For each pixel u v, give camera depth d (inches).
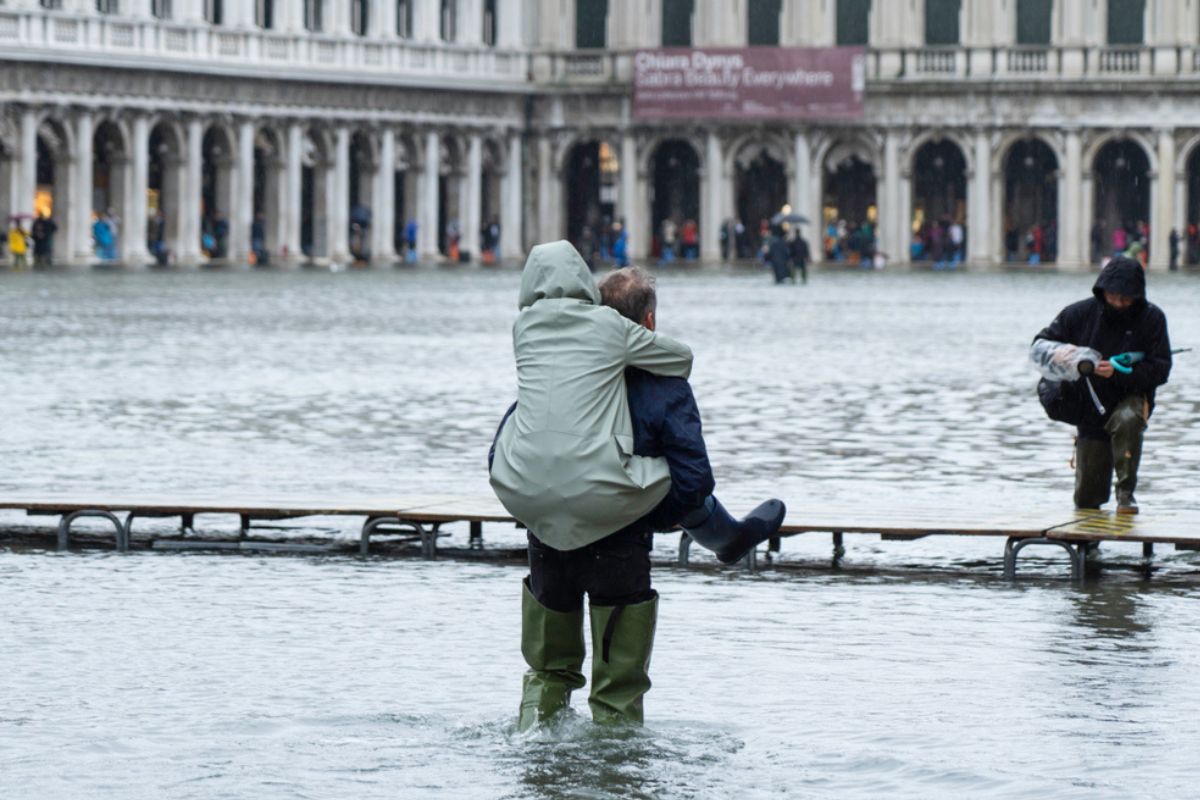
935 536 1449.3
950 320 3836.1
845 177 7145.7
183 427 2058.3
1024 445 1950.1
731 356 2957.7
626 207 7268.7
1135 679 1017.5
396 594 1232.2
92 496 1456.7
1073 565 1300.4
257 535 1455.5
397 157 7076.8
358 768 860.0
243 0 6461.6
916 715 947.3
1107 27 6850.4
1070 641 1105.4
